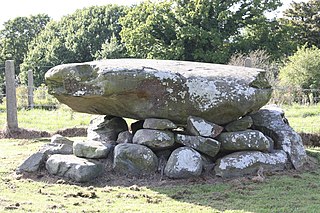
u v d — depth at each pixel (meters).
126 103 7.23
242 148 7.25
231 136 7.27
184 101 7.14
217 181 6.74
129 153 6.92
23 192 6.01
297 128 11.78
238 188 6.34
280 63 28.67
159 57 29.44
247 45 29.17
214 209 5.38
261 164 7.18
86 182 6.57
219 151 7.39
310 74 23.00
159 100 7.14
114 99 7.14
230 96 7.19
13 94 11.16
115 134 7.98
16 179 6.68
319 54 23.50
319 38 38.28
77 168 6.57
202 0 30.34
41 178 6.75
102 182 6.65
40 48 43.31
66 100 7.51
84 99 7.32
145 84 7.01
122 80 6.88
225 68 7.83
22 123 13.00
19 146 9.64
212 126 7.23
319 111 15.42
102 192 6.12
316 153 8.70
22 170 6.96
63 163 6.75
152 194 6.04
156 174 6.92
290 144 7.77
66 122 13.39
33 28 55.19
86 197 5.85
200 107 7.17
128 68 6.93
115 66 6.98
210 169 7.08
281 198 5.89
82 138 10.73
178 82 7.11
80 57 42.72
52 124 13.01
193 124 7.18
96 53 39.22
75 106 7.84
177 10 31.25
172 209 5.36
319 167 7.85
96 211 5.18
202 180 6.77
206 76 7.27
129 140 7.52
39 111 15.78
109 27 42.97
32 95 16.41
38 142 10.24
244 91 7.29
